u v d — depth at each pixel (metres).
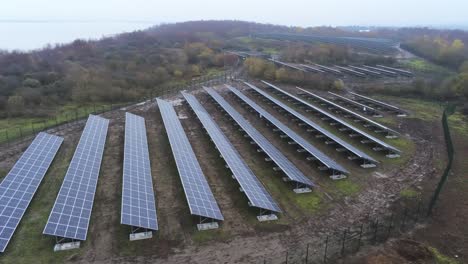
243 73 129.38
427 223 38.38
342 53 152.12
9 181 40.06
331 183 47.06
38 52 151.12
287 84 112.75
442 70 131.25
